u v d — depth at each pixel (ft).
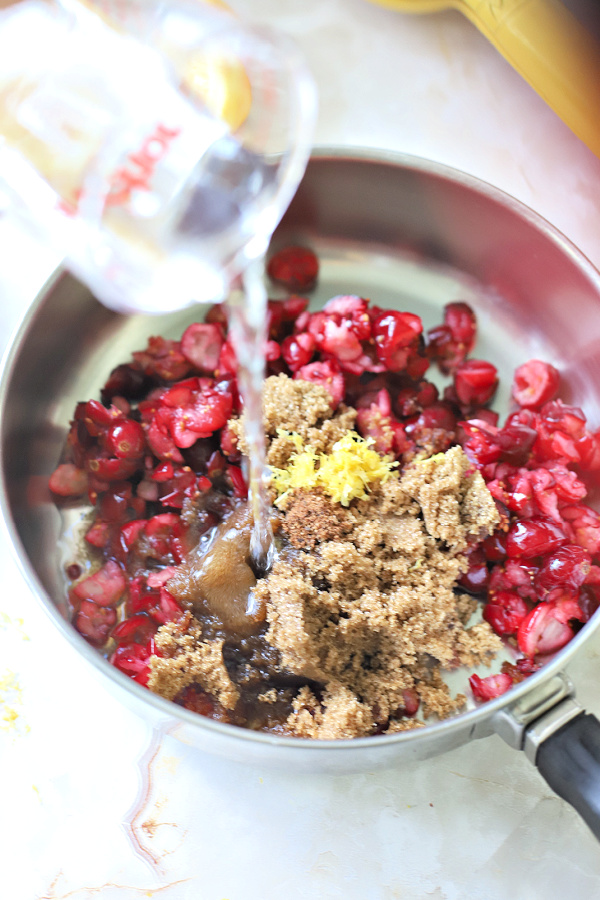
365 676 1.32
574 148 1.63
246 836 1.34
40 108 1.16
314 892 1.32
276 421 1.40
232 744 1.19
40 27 1.18
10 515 1.27
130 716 1.38
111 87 1.17
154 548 1.40
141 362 1.49
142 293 1.19
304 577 1.32
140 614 1.37
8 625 1.41
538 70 1.54
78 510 1.43
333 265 1.55
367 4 1.68
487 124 1.64
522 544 1.36
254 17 1.67
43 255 1.57
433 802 1.35
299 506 1.34
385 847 1.33
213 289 1.20
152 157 1.16
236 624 1.32
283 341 1.50
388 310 1.52
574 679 1.39
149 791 1.35
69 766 1.36
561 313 1.46
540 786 1.36
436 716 1.33
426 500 1.34
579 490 1.40
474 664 1.35
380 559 1.34
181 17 1.22
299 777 1.36
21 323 1.35
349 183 1.46
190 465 1.43
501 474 1.42
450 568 1.34
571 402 1.48
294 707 1.30
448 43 1.67
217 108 1.25
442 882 1.32
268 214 1.22
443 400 1.50
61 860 1.33
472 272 1.52
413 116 1.65
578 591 1.37
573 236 1.59
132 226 1.16
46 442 1.44
